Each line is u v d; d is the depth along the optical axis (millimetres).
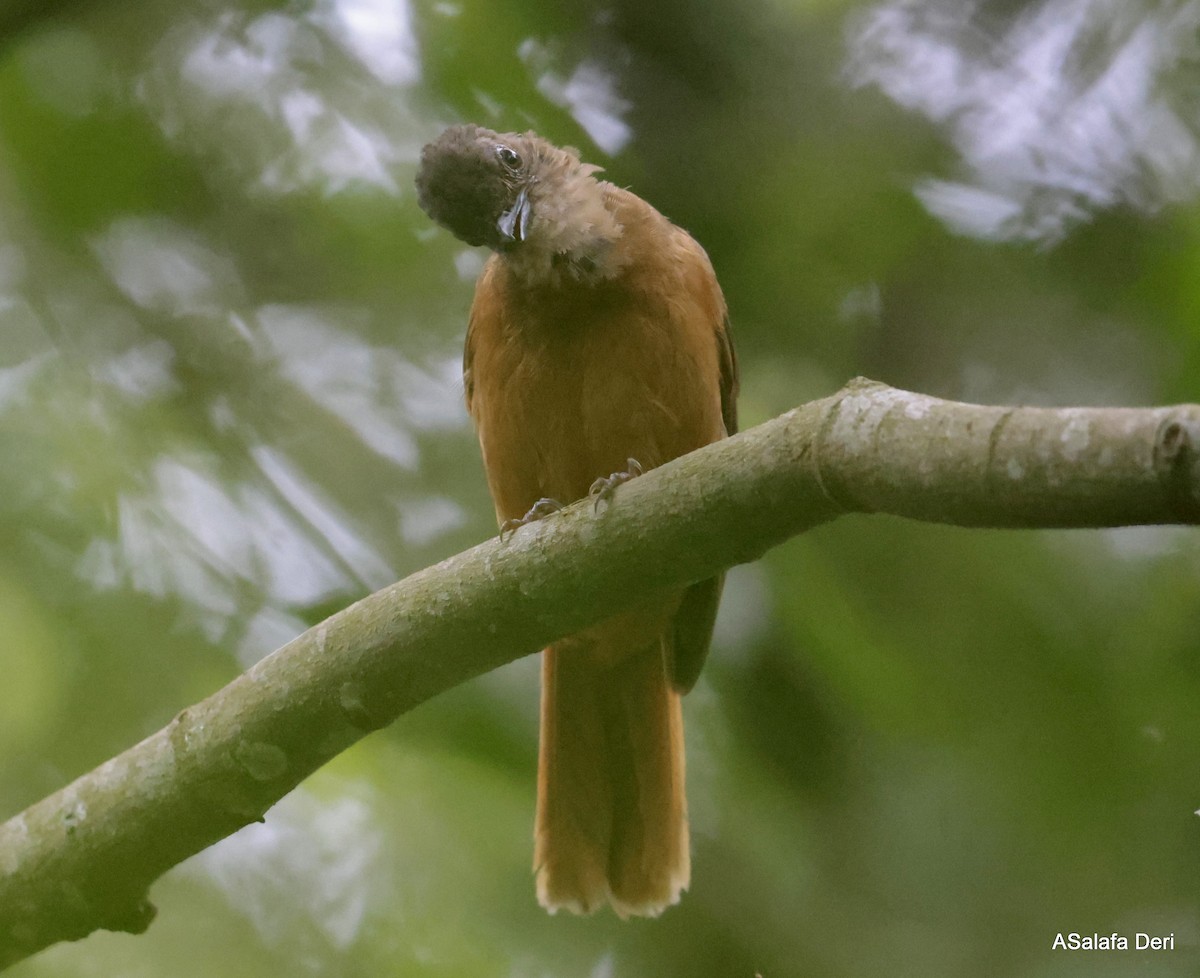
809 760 11188
